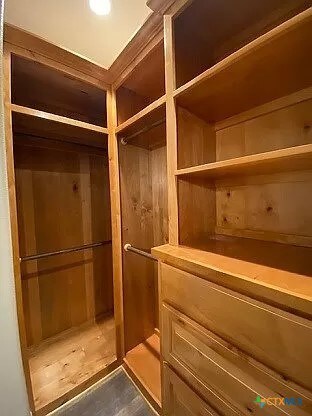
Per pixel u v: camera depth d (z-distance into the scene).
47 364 1.34
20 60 0.98
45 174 1.52
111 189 1.33
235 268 0.60
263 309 0.51
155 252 0.82
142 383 1.18
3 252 0.50
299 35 0.54
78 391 1.18
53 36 1.03
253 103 0.89
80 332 1.68
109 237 1.89
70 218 1.65
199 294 0.68
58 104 1.50
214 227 1.07
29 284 1.46
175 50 0.87
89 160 1.75
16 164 1.38
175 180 0.88
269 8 0.81
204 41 0.98
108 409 1.09
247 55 0.61
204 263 0.64
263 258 0.68
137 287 1.45
